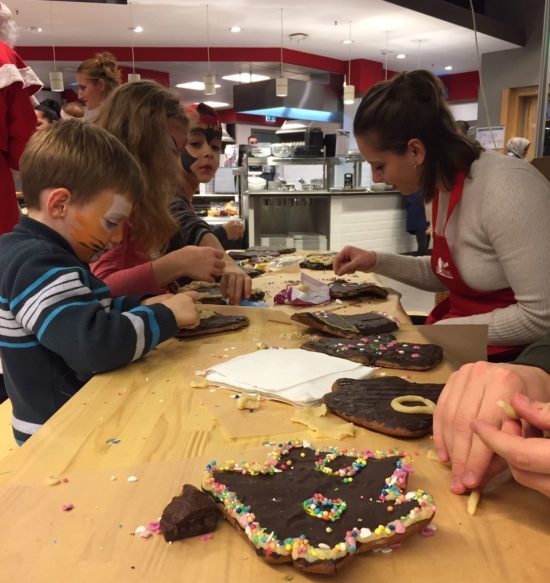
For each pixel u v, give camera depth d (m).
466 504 0.63
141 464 0.72
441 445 0.72
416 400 0.88
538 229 1.44
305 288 1.78
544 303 1.42
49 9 6.07
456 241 1.66
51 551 0.55
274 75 9.34
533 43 7.96
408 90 1.52
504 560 0.54
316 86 8.62
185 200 2.35
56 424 0.84
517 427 0.65
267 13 6.41
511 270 1.47
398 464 0.69
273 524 0.57
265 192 4.96
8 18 2.54
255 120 12.42
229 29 7.04
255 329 1.42
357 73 8.88
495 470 0.65
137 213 1.74
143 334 1.10
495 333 1.48
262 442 0.79
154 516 0.61
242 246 4.25
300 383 0.97
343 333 1.32
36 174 1.14
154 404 0.92
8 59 2.29
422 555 0.55
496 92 8.51
